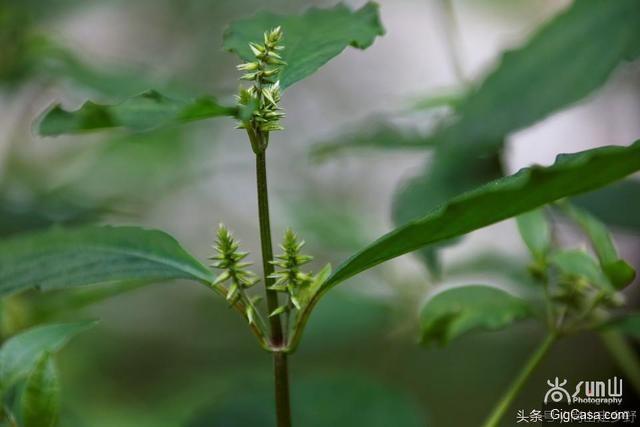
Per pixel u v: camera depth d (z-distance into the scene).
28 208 0.83
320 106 1.84
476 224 0.57
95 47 1.63
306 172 1.67
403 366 1.30
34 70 0.95
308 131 1.80
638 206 0.76
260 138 0.58
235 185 1.64
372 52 1.90
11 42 0.95
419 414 0.75
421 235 0.57
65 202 0.88
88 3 1.09
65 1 1.05
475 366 1.37
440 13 1.78
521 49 0.74
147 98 0.56
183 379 1.39
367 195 1.67
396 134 0.80
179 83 0.90
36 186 1.08
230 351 1.42
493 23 1.76
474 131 0.73
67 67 0.92
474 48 1.77
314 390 0.75
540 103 0.72
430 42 1.92
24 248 0.61
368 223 1.02
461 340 1.39
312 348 1.01
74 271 0.60
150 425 1.23
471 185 0.76
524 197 0.56
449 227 0.57
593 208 0.76
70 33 1.62
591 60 0.72
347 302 0.98
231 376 1.26
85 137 1.21
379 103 1.86
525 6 1.73
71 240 0.61
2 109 1.12
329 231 0.98
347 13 0.62
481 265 0.91
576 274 0.64
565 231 0.90
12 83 0.97
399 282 1.00
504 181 0.56
